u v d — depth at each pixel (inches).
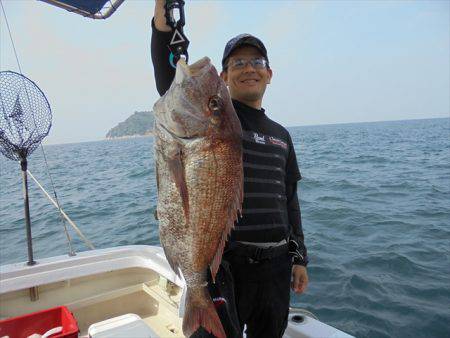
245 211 89.2
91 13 140.1
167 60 81.5
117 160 1283.2
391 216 350.0
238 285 89.2
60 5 134.3
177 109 71.9
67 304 140.3
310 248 270.2
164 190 74.5
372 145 1445.6
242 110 98.9
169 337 134.6
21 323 117.6
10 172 1125.7
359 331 169.3
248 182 91.1
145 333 102.3
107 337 100.4
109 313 149.6
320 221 345.4
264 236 89.9
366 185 531.5
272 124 105.0
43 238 362.0
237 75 99.3
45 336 113.1
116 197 537.6
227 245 87.0
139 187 611.2
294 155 113.6
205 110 72.8
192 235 73.5
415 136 2032.5
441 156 907.4
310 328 113.7
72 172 958.4
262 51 99.5
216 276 83.1
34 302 138.4
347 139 1959.9
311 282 216.4
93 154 1834.4
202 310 75.3
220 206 74.2
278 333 94.7
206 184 73.1
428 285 205.9
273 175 96.0
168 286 148.6
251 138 95.0
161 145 73.7
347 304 191.3
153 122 75.9
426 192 466.6
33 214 466.6
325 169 728.3
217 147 73.3
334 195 469.7
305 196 470.6
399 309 184.4
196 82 72.9
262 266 90.2
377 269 229.1
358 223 331.9
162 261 153.0
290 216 112.7
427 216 345.4
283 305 94.4
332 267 234.2
